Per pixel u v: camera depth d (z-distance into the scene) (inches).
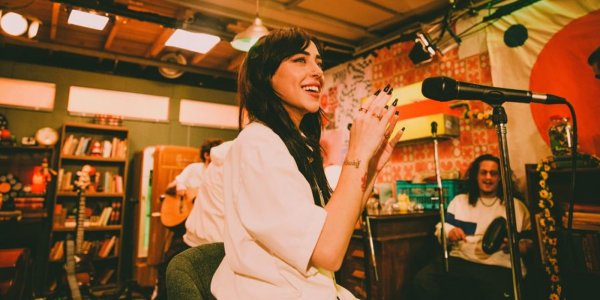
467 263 102.4
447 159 137.3
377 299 105.3
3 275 114.8
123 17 130.9
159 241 179.6
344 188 30.7
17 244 155.0
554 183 98.8
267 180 29.6
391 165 158.7
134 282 157.1
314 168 41.2
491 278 92.1
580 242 82.0
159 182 183.9
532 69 112.3
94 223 181.3
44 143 176.9
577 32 103.5
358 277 111.2
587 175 91.4
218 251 39.3
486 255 101.0
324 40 167.5
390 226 110.3
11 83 179.9
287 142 37.1
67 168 186.1
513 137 115.4
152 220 181.3
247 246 31.2
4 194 167.2
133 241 192.1
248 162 31.2
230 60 203.8
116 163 198.2
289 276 30.4
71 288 125.9
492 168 106.0
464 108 131.8
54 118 187.0
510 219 45.5
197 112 225.5
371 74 170.4
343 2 137.7
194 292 31.2
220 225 68.9
